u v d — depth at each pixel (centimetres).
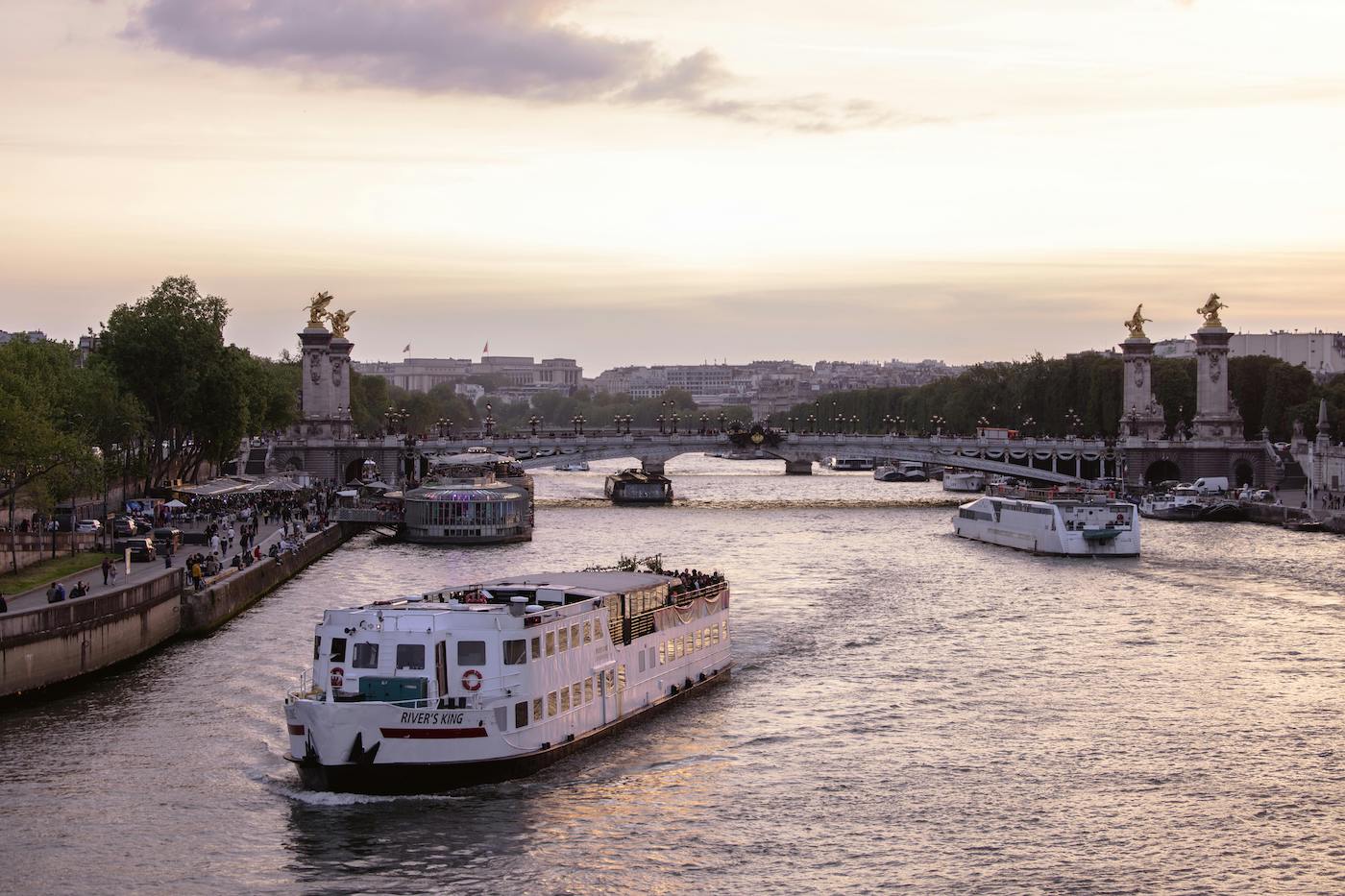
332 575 18675
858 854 8400
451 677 9175
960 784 9569
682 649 11425
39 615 11231
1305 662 13062
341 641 9250
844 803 9169
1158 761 10081
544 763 9488
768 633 14162
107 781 9275
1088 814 9050
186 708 10900
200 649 13088
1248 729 10844
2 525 17500
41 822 8625
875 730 10719
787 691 11750
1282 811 9144
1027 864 8306
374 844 8338
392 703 8881
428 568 19612
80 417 19912
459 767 9019
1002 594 16988
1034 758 10112
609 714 10300
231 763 9600
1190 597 16825
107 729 10338
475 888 7844
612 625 10319
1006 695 11756
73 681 11644
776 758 10006
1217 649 13612
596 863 8175
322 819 8681
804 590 17238
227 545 18525
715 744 10250
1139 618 15325
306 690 10844
